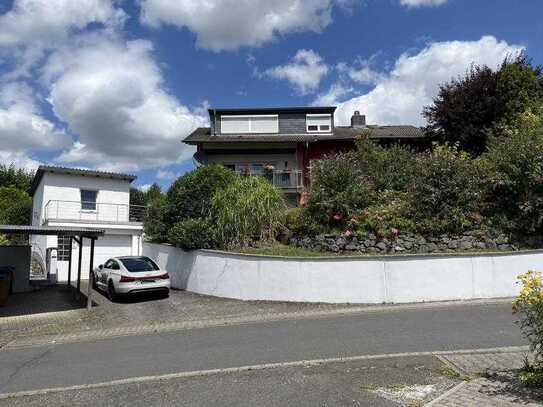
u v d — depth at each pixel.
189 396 5.58
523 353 6.81
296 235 15.95
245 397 5.45
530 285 5.18
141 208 31.70
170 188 20.08
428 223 14.04
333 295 12.47
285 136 27.88
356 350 7.47
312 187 16.19
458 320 9.52
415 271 12.25
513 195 14.30
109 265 16.42
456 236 13.98
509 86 22.66
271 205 16.03
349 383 5.82
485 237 13.81
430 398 5.18
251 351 7.75
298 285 12.81
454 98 23.50
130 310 13.19
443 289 12.16
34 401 5.73
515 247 13.76
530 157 14.01
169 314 12.26
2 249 18.61
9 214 37.16
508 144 15.08
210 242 15.67
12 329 11.37
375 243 14.23
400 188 16.33
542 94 22.31
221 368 6.79
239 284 13.78
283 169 26.22
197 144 27.17
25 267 18.83
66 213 25.91
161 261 18.84
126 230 25.20
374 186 16.27
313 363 6.82
